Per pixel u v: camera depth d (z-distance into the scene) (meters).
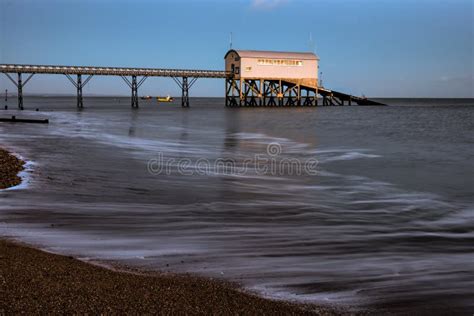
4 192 14.50
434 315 6.84
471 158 26.27
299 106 99.31
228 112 86.06
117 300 6.63
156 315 6.25
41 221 11.41
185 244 9.91
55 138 33.91
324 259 9.18
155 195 14.96
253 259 9.02
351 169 21.97
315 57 93.69
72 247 9.49
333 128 50.09
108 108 111.25
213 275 8.11
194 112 87.81
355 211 13.55
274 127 51.06
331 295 7.42
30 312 6.07
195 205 13.71
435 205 14.52
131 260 8.77
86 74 78.56
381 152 29.08
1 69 75.50
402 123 58.62
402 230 11.55
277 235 10.79
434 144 34.19
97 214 12.26
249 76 89.12
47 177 17.27
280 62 91.06
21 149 26.06
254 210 13.30
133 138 36.28
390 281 8.07
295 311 6.75
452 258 9.41
